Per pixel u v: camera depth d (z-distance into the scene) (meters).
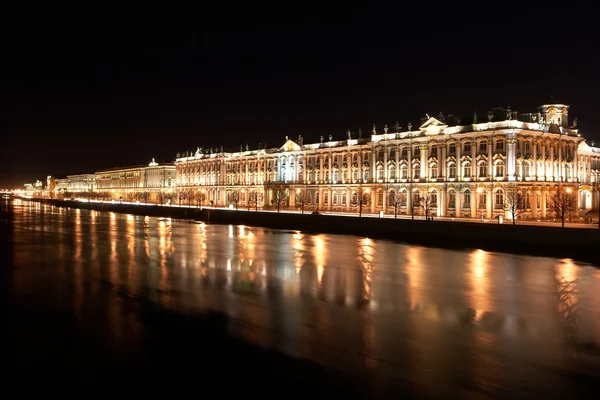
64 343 24.97
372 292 36.91
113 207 170.62
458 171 100.88
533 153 95.94
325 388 19.80
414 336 26.27
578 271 45.94
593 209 115.56
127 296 35.19
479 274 44.53
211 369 21.70
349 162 127.06
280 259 53.66
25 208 185.25
